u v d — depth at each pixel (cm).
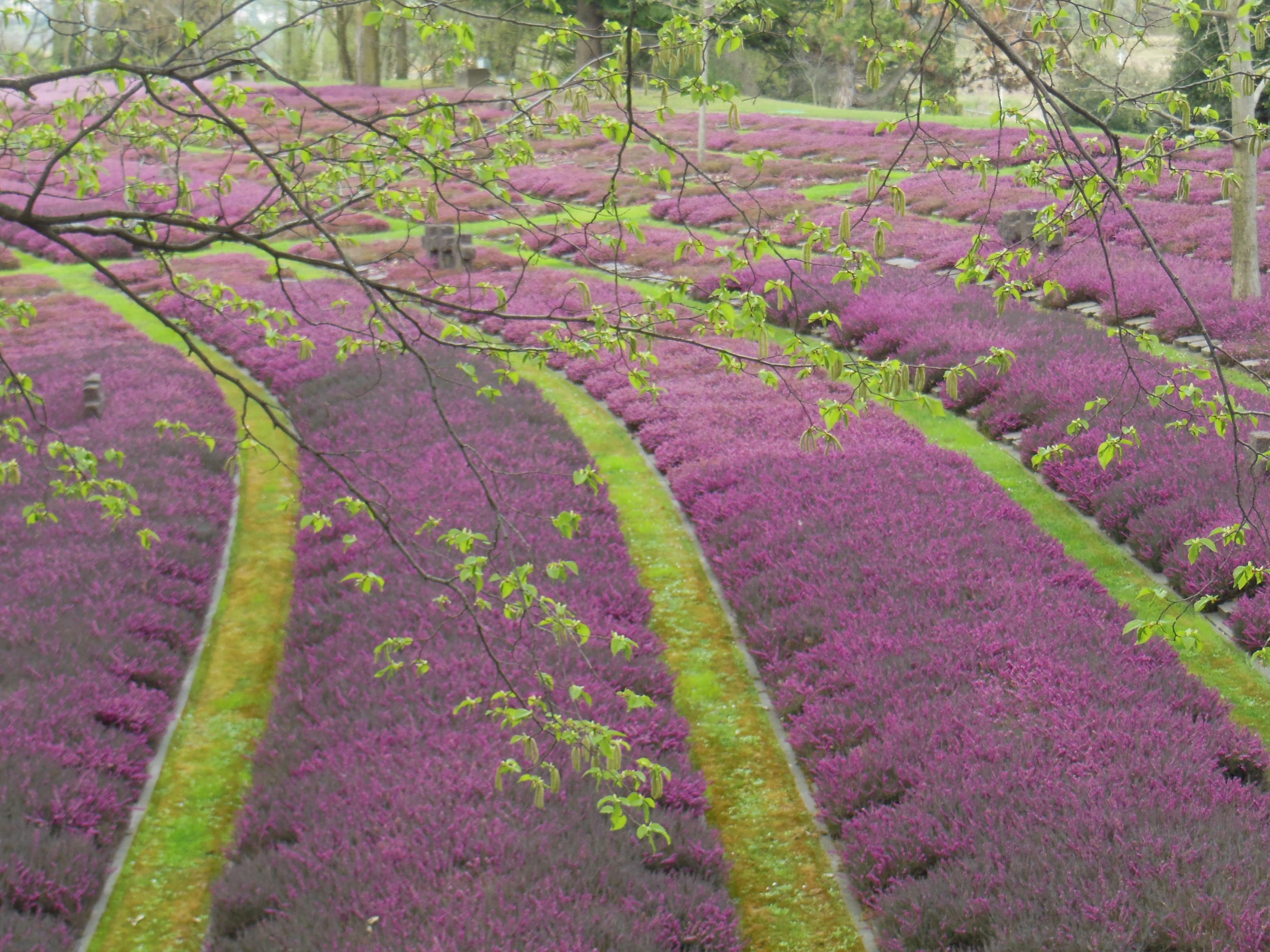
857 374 491
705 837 776
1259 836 663
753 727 973
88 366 2177
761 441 1566
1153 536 1138
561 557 1221
